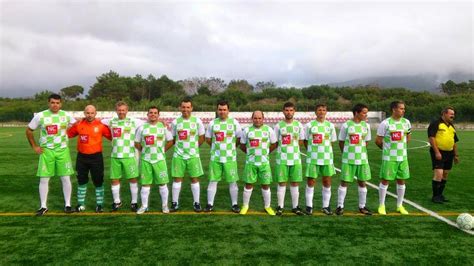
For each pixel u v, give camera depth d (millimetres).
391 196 6922
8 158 11906
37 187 7574
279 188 5598
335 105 42188
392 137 5594
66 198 5680
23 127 33562
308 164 5590
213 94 52719
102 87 52688
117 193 5789
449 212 5777
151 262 3770
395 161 5602
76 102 43062
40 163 5465
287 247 4219
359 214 5660
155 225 5008
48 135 5445
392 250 4148
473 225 4828
